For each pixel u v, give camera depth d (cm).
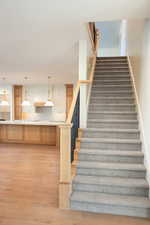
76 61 465
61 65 511
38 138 627
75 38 312
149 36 260
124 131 340
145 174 277
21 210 245
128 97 418
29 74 646
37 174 366
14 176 356
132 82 441
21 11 219
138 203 238
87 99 411
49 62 475
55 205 258
